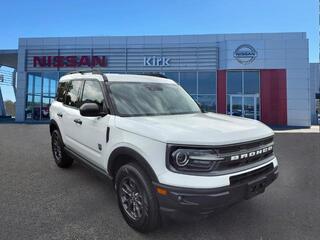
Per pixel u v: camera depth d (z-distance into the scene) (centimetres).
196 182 281
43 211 398
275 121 2258
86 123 453
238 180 302
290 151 905
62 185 511
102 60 2441
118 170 363
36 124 2117
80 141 480
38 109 2561
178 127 318
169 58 2375
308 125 2222
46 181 534
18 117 2559
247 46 2258
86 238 326
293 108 2241
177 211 289
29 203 426
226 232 344
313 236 336
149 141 313
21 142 1036
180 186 283
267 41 2255
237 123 366
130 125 346
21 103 2556
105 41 2445
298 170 644
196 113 444
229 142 298
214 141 290
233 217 385
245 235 337
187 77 2366
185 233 340
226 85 2306
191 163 288
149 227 323
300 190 501
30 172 596
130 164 344
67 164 617
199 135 296
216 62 2322
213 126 332
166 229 348
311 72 3091
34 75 2555
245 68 2266
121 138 354
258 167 327
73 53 2481
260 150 336
